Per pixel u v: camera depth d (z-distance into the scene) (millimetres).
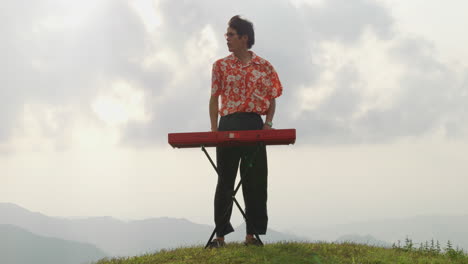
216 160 5238
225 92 5137
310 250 4969
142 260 5207
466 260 5270
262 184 5184
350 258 4773
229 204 5148
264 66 5160
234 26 5137
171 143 4418
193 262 4617
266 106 5055
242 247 5047
